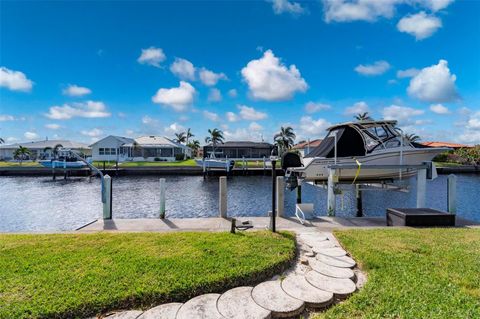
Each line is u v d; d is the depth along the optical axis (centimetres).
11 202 1611
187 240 483
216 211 1361
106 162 3988
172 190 2042
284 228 609
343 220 699
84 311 275
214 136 5144
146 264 369
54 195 1850
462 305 279
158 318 268
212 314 273
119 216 1262
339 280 346
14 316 259
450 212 713
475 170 3244
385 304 283
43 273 342
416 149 942
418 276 344
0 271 349
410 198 1630
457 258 401
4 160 4741
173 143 4731
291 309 281
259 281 349
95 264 370
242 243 463
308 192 1873
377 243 473
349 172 909
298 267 395
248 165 3559
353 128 946
